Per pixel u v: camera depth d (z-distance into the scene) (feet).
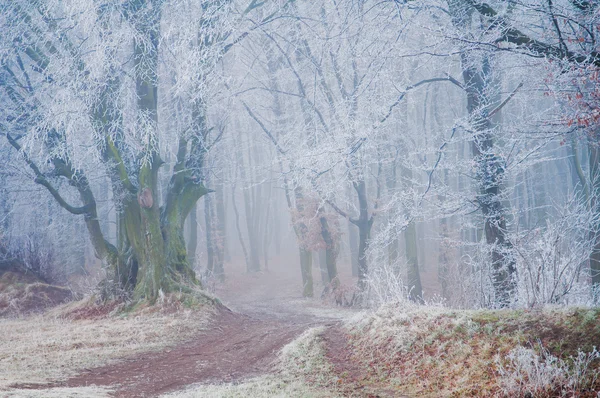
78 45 59.82
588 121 24.52
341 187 48.93
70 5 54.65
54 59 57.36
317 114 70.69
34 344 42.47
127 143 61.72
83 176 66.54
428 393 26.18
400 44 41.16
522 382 23.16
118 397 27.71
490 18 29.12
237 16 53.62
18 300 80.23
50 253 97.19
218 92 67.15
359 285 79.61
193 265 99.96
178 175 68.69
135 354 41.32
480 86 44.86
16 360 36.47
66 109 53.42
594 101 24.27
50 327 54.19
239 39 54.60
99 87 56.70
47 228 97.96
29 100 59.16
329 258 91.45
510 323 28.89
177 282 64.44
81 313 63.67
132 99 61.41
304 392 27.81
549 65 26.68
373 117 44.27
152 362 39.04
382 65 39.75
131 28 55.21
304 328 50.52
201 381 33.22
